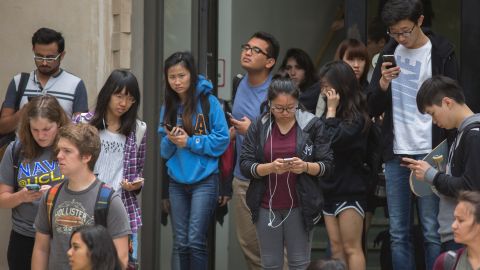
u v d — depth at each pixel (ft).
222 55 76.79
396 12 56.29
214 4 71.56
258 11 80.79
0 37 66.54
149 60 68.13
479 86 63.31
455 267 42.19
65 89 60.64
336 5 82.33
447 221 50.47
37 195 50.14
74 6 65.31
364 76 63.72
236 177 65.41
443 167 52.80
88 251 41.50
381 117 62.39
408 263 58.23
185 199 61.82
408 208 58.65
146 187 67.92
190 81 60.80
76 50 65.31
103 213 44.91
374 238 71.87
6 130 61.16
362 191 58.80
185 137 60.29
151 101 68.08
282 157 55.01
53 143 51.47
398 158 58.39
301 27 83.05
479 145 47.65
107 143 54.24
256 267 65.98
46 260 46.55
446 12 72.18
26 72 66.18
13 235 54.39
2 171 52.54
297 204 55.16
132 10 67.67
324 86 58.70
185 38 69.36
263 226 55.77
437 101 49.83
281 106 53.72
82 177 45.27
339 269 40.32
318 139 54.90
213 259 67.92
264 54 64.13
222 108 63.41
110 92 53.88
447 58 57.88
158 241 68.08
